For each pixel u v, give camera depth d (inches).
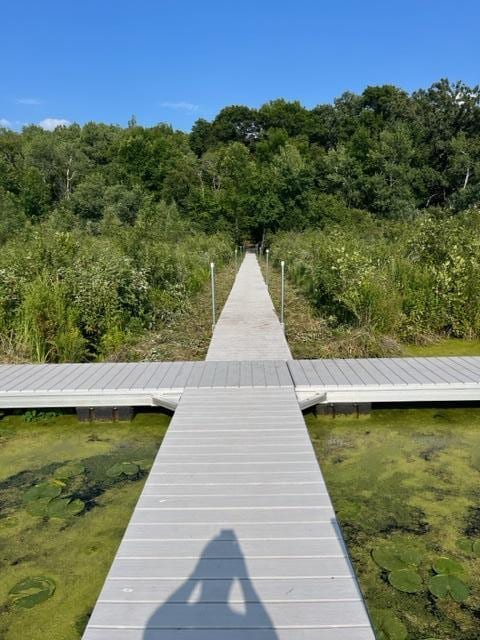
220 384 182.4
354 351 245.4
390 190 1251.8
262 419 151.4
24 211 991.0
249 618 75.7
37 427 178.2
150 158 1455.5
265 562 88.2
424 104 1401.3
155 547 92.7
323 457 151.4
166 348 261.9
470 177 1252.5
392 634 86.3
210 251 746.8
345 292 275.4
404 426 174.2
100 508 126.2
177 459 126.8
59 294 240.2
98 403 178.9
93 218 1041.5
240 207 1236.5
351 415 182.5
